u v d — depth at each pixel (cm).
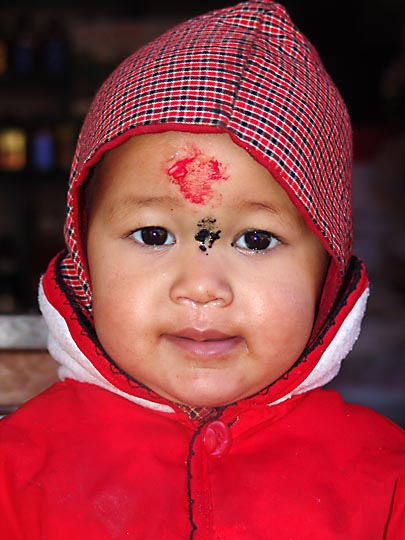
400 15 346
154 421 84
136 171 76
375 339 235
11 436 82
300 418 86
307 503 78
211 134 75
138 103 76
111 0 364
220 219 75
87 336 84
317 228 78
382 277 261
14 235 361
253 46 80
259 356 76
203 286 73
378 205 272
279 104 77
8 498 79
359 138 293
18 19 346
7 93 357
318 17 354
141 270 76
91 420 84
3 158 335
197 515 76
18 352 109
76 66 355
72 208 83
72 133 336
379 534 79
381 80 336
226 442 80
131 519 76
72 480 78
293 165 76
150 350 76
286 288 77
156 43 84
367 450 84
